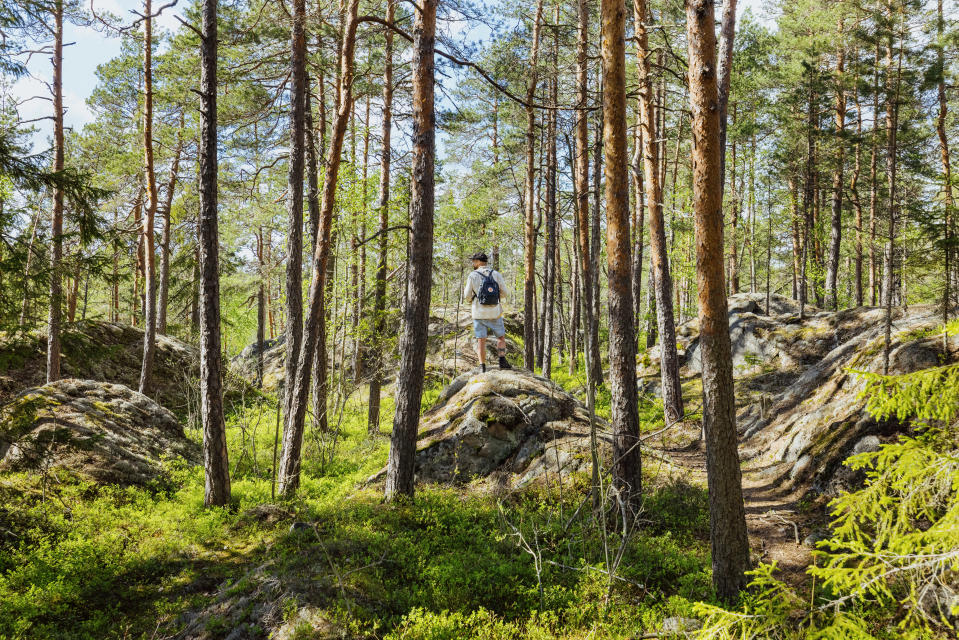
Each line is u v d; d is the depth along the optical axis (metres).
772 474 10.12
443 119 16.83
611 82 8.04
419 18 8.75
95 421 10.79
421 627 4.89
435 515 7.81
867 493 2.89
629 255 8.20
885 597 4.64
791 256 30.73
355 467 12.09
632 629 5.07
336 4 12.95
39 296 7.21
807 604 2.84
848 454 8.48
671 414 14.46
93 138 25.97
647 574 6.09
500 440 9.83
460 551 6.79
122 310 30.55
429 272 8.80
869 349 10.94
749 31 24.36
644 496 8.18
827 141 22.47
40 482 8.72
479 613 5.15
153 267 17.38
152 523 8.37
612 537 6.85
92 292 33.22
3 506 7.75
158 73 18.39
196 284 23.19
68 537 7.51
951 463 2.60
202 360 9.44
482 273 11.25
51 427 9.93
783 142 24.14
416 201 8.73
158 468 10.62
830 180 25.28
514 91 19.52
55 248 9.25
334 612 5.17
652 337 24.19
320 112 17.70
